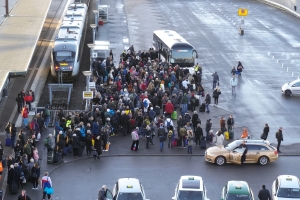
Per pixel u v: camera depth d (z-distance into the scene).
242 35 120.88
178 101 73.25
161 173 56.62
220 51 107.19
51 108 73.69
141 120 65.69
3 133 65.00
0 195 48.53
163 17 137.25
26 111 65.19
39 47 102.94
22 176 52.00
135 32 120.38
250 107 77.00
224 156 58.56
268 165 58.94
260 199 48.72
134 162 59.22
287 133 68.19
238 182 48.84
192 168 57.88
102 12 127.50
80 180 54.81
